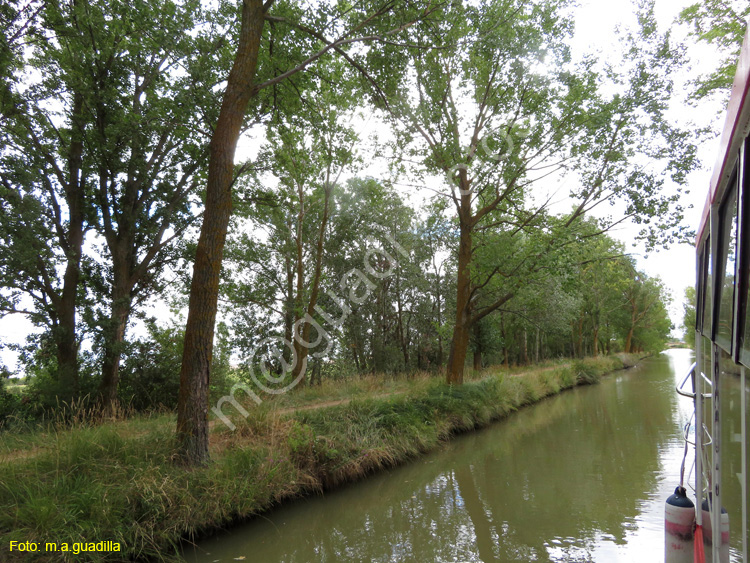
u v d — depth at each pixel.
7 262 10.90
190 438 6.94
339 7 9.86
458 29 11.62
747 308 1.70
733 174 2.03
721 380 2.88
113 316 12.81
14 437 7.03
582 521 6.66
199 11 12.48
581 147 13.16
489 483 8.91
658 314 54.16
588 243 13.18
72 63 12.18
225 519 6.49
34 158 12.45
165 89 12.38
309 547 6.38
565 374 24.58
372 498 8.30
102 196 13.38
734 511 2.57
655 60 12.90
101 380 13.31
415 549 6.21
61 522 5.04
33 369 12.91
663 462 9.51
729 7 9.48
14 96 11.12
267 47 10.72
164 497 5.93
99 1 11.97
